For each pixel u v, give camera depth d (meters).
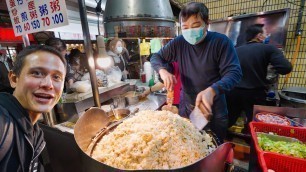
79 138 0.82
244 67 2.46
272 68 2.57
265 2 3.65
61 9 1.08
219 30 3.83
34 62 0.70
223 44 1.47
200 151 0.79
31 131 0.77
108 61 2.26
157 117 0.95
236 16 3.56
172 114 1.02
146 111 1.07
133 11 1.74
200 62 1.60
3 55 3.77
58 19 1.12
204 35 1.47
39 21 1.21
